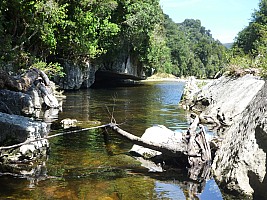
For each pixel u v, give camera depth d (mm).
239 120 7648
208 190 6746
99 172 7719
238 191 6164
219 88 16828
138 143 8820
